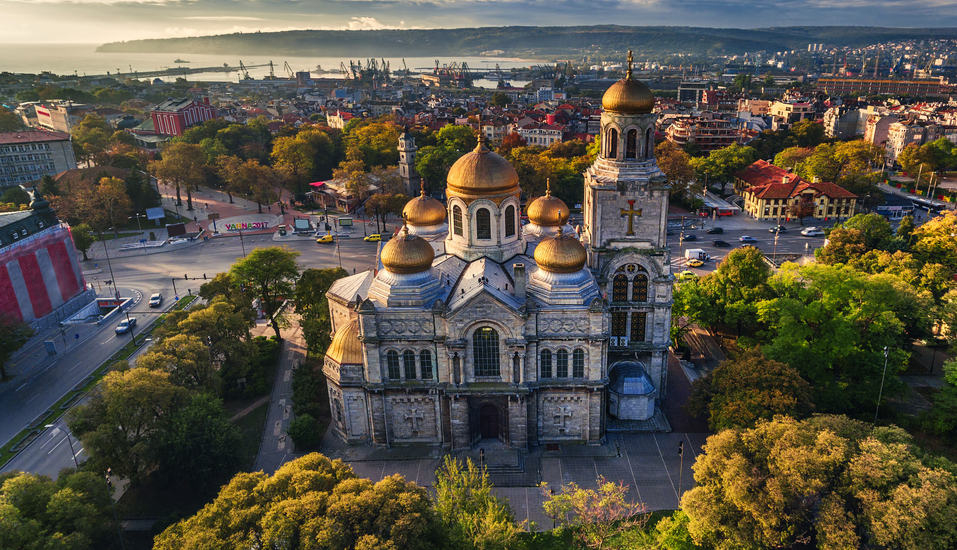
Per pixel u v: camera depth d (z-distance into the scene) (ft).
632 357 304.71
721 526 204.74
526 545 228.63
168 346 295.28
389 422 281.74
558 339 265.54
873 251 427.33
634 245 283.79
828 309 322.34
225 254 576.61
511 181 287.07
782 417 226.38
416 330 264.52
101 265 553.23
